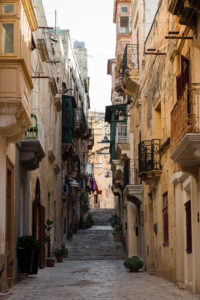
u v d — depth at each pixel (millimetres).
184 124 12281
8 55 13281
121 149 30453
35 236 21734
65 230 39344
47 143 26828
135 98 27078
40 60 23984
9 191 16312
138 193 25516
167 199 18453
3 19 13438
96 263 28891
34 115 18328
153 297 12922
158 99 19828
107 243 38344
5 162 14422
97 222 55750
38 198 23141
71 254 34156
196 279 13805
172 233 17172
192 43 13641
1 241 13984
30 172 20531
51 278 18625
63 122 36031
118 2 39125
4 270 14250
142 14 24609
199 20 12938
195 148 11992
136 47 26219
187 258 15258
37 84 22500
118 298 12703
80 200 54312
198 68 13406
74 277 19219
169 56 17156
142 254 25391
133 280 17922
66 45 43781
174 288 15242
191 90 12258
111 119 36844
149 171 20078
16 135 14688
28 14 14383
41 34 24562
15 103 13180
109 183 73375
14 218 16531
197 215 13945
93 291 14273
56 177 32312
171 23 16891
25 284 16312
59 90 34250
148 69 22328
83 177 54375
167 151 18234
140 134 25703
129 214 29859
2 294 13391
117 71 32562
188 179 14938
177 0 12719
